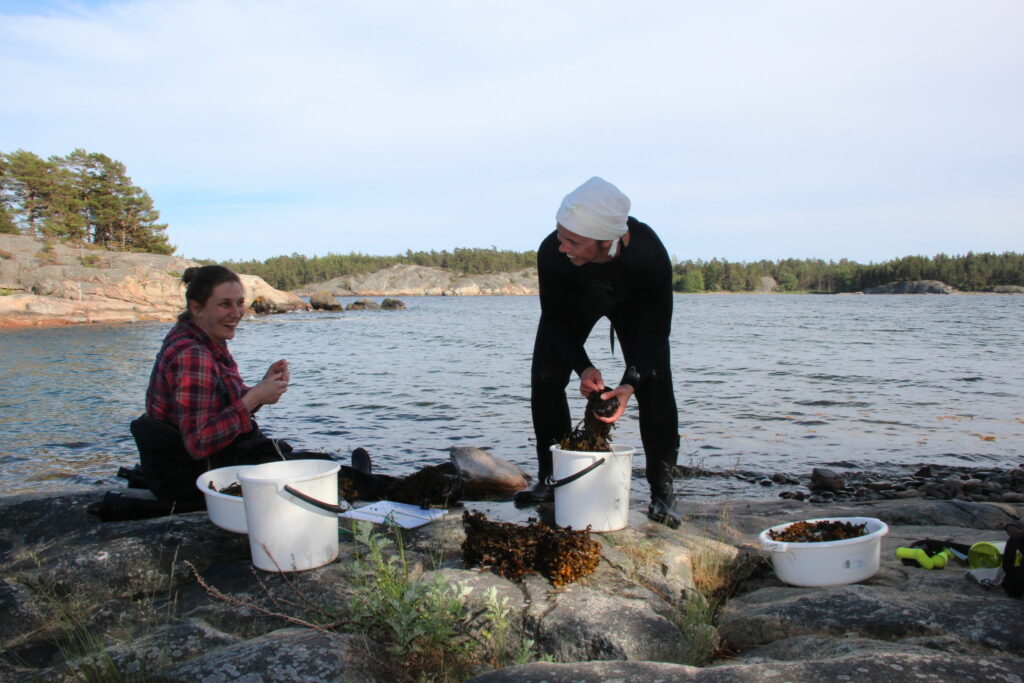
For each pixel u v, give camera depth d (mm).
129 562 3531
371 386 15352
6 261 51844
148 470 4148
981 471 7988
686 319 53062
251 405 3883
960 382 15617
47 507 4418
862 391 14164
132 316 50719
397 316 63688
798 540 3553
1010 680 2002
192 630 2895
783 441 9578
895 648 2500
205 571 3592
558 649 2783
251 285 69438
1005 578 3092
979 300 121938
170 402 3984
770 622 2947
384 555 3562
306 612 2992
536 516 4398
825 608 2971
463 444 9219
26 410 12258
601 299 4203
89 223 91750
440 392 14273
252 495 3326
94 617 3234
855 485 7348
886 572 3525
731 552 3795
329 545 3428
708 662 2801
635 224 4094
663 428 4301
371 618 2725
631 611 2945
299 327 45156
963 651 2525
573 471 3883
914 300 123750
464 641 2713
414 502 4371
